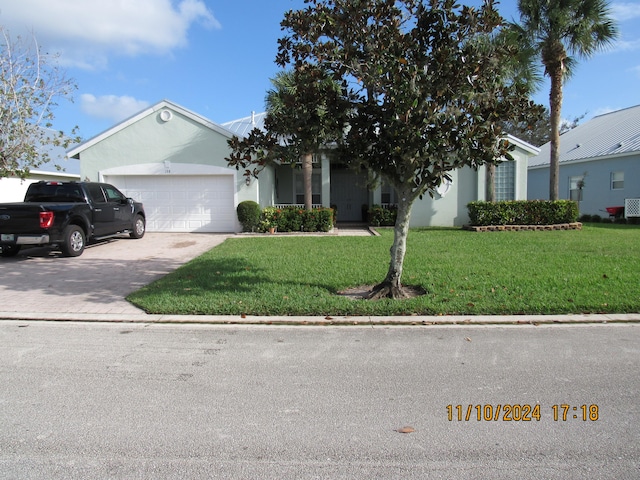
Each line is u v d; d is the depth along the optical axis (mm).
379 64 5922
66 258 11125
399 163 6484
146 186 16656
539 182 28469
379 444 3168
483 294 7016
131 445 3148
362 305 6535
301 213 16406
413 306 6453
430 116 5543
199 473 2830
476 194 18797
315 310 6387
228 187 16562
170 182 16656
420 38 6312
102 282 8523
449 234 15305
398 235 7113
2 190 20578
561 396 3889
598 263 9344
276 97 15875
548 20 15953
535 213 17078
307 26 6402
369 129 6223
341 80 6363
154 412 3631
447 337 5465
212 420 3504
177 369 4527
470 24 6203
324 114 6297
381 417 3547
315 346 5184
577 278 7902
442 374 4359
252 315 6375
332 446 3141
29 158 14508
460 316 6227
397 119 5566
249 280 8195
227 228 16703
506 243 12750
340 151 6719
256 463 2938
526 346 5113
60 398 3879
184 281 8172
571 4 15570
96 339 5477
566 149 27266
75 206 11359
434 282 7797
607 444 3158
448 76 5855
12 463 2932
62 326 6016
